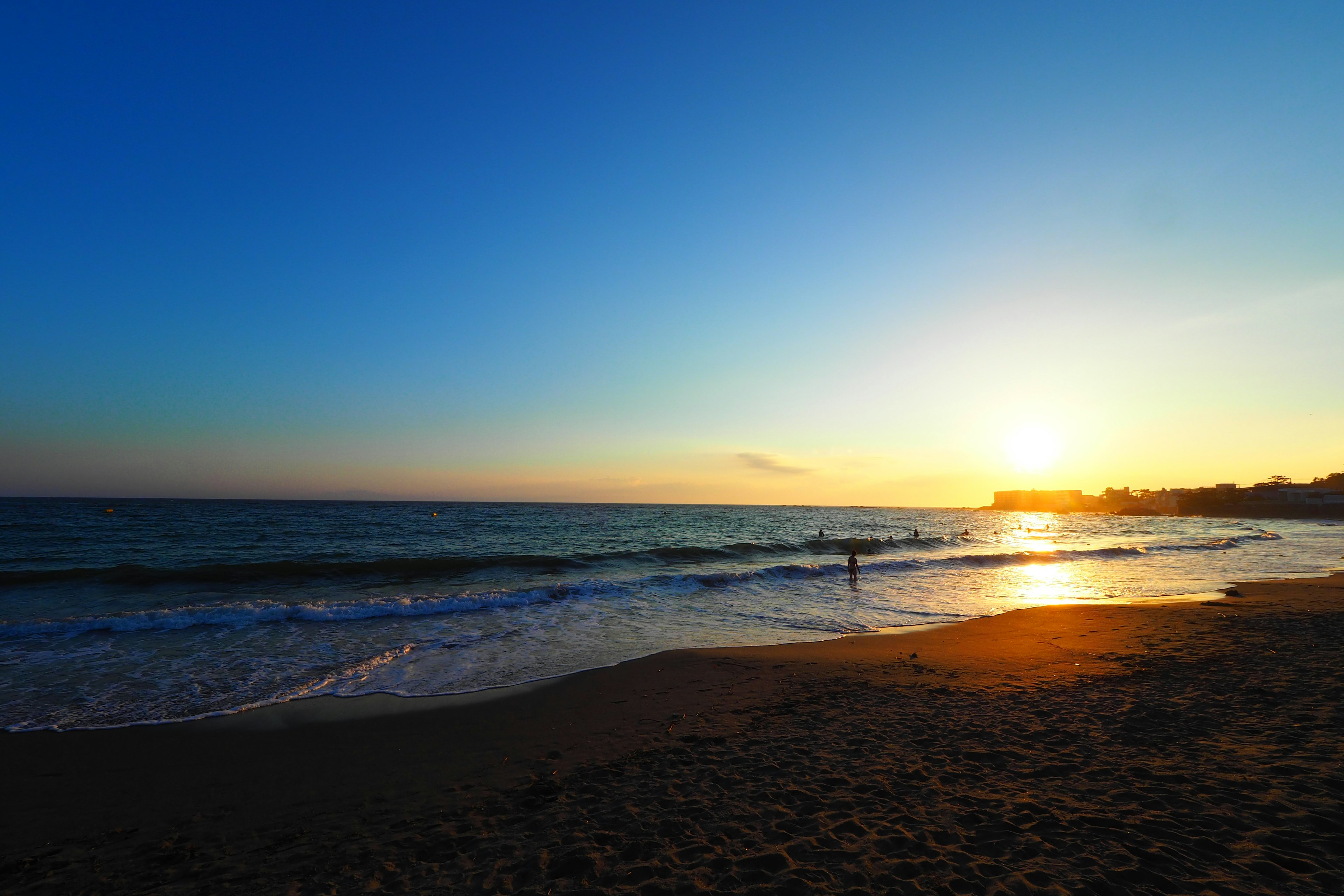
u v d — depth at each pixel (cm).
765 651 1199
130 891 419
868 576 2522
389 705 850
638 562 2745
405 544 3484
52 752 679
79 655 1066
